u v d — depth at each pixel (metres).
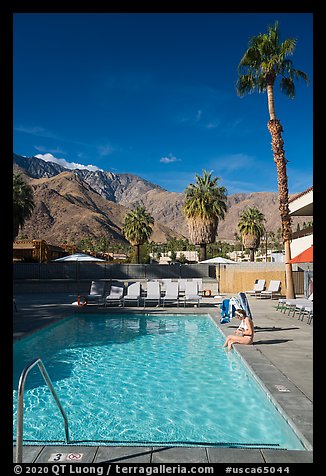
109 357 9.73
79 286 28.80
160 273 35.44
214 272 35.47
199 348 10.72
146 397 6.65
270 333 11.11
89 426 5.40
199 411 5.95
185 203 41.38
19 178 42.25
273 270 28.19
